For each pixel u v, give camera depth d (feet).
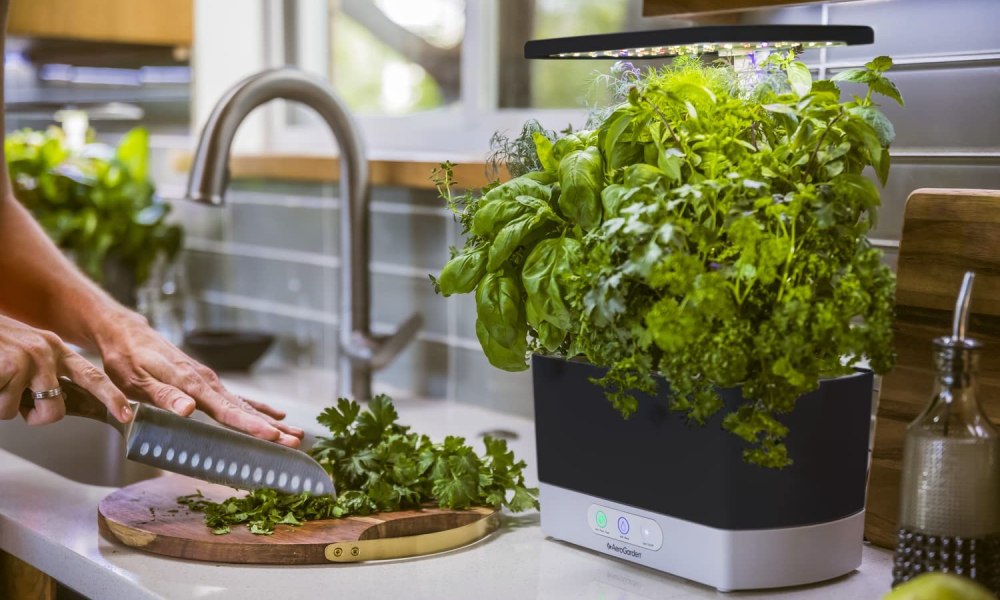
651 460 2.87
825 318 2.48
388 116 6.64
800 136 2.70
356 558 3.05
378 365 5.43
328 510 3.20
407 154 6.15
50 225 6.66
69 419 4.51
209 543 3.03
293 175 6.25
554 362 3.06
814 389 2.58
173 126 7.60
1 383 3.22
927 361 3.12
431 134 6.30
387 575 2.96
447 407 5.48
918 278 3.13
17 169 6.71
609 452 2.97
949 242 3.06
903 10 3.56
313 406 5.40
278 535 3.07
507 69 5.85
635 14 5.10
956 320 2.54
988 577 2.51
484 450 4.53
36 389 3.27
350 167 5.42
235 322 7.23
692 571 2.83
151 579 2.90
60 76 8.52
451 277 3.04
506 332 3.01
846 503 2.88
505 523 3.43
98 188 6.79
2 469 4.09
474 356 5.47
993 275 2.98
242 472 3.30
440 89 6.39
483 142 5.92
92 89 8.29
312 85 5.22
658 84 2.79
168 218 7.75
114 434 4.37
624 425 2.91
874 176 3.66
